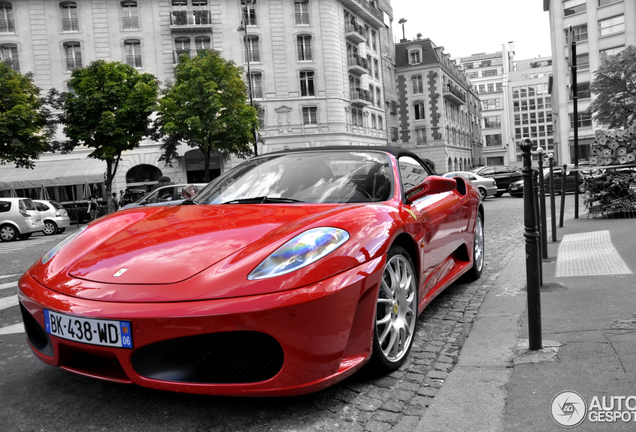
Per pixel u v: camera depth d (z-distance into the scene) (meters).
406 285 2.64
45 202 18.80
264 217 2.48
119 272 2.14
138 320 1.91
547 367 2.32
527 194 2.57
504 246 6.93
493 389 2.17
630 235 5.93
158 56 32.69
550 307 3.30
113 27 32.12
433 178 2.92
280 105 34.69
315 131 35.44
